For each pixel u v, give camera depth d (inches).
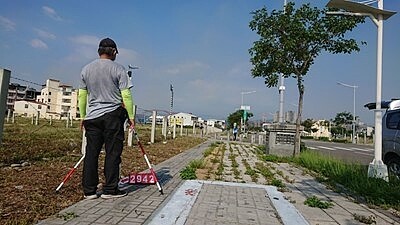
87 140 199.3
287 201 219.6
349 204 225.8
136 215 166.9
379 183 273.6
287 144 532.1
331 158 430.0
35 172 253.6
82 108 210.5
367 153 852.0
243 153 583.8
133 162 361.1
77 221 152.6
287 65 517.7
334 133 2549.2
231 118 2030.0
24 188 202.7
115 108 203.0
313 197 226.5
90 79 203.6
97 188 218.8
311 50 506.6
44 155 337.1
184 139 914.7
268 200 218.8
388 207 218.5
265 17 507.5
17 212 157.2
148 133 914.1
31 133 589.9
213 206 195.2
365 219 185.6
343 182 298.5
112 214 166.4
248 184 270.8
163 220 161.8
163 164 369.1
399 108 367.9
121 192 205.9
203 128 1462.8
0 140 192.9
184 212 177.9
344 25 471.5
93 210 171.2
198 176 302.2
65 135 608.4
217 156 505.4
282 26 495.5
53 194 195.5
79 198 192.4
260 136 936.3
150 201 196.1
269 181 297.0
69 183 225.9
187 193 222.4
